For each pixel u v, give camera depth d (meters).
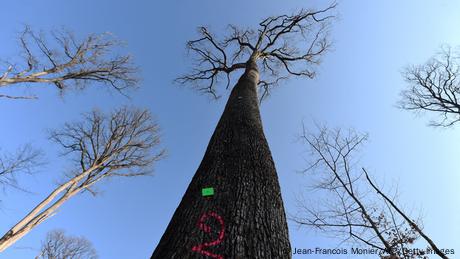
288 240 2.29
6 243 8.70
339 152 9.32
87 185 12.03
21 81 8.02
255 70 6.37
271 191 2.64
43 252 15.88
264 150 3.20
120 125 14.09
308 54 10.06
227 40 10.36
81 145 13.22
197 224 2.03
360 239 7.71
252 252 1.91
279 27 9.88
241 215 2.17
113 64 9.95
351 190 8.66
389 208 7.68
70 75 9.27
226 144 3.09
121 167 13.29
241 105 4.09
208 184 2.45
